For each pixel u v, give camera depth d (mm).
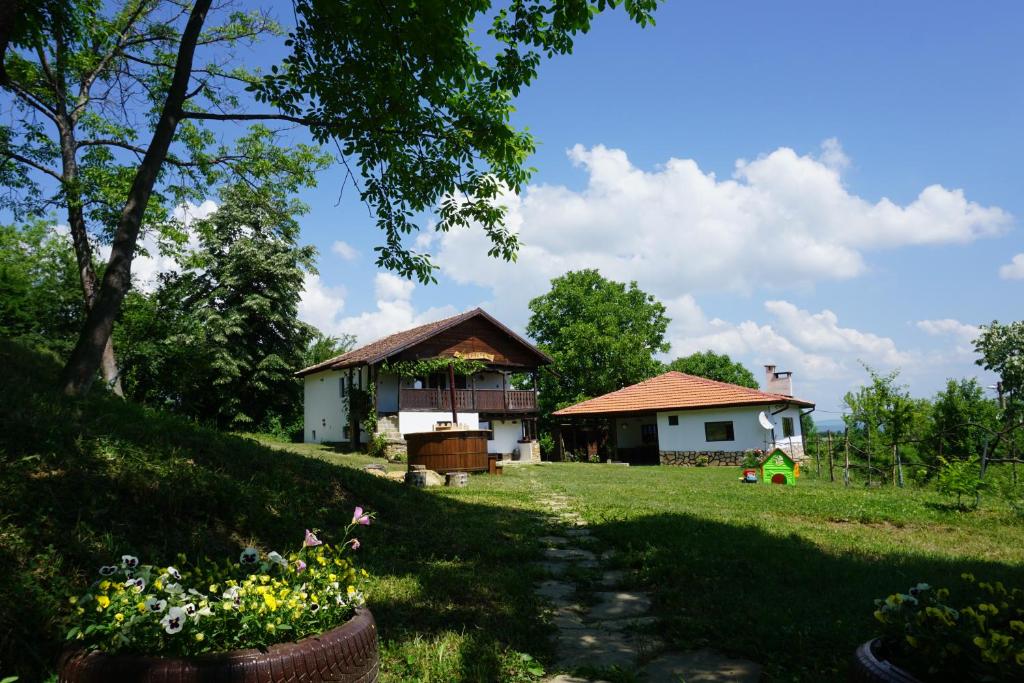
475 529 8547
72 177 13820
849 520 10625
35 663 3342
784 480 19062
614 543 7953
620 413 32281
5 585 3742
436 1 7676
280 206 15484
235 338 35312
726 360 62094
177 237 15086
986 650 2154
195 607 2586
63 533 4582
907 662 2445
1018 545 8469
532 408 32375
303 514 7344
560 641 4441
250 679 2367
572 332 41875
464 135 9656
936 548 8078
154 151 9383
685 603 5207
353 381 30406
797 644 4059
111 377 13578
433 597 5164
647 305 46062
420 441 18234
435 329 29016
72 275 31453
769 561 6566
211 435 8625
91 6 12945
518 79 9406
